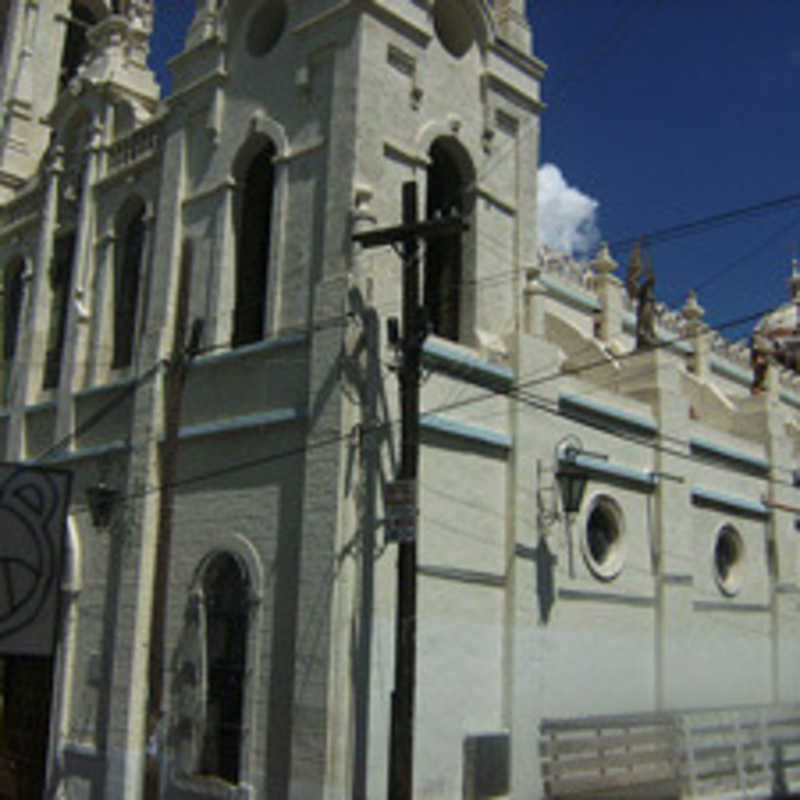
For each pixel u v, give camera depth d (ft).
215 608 57.41
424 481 53.47
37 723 68.13
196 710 55.42
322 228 57.16
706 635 73.56
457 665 53.36
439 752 51.16
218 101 66.69
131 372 69.36
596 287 96.07
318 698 48.49
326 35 59.98
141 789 58.34
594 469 64.54
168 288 66.33
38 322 80.84
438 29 67.15
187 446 61.41
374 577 49.67
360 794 47.11
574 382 65.36
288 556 52.85
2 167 92.43
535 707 56.59
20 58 98.07
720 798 63.93
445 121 63.10
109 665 62.54
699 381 91.91
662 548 69.46
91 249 77.05
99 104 79.77
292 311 57.52
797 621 83.66
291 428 54.70
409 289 46.75
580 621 61.82
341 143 57.00
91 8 109.09
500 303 65.00
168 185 68.95
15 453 78.33
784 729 72.23
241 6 66.64
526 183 69.21
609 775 58.59
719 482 78.43
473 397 57.11
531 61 71.15
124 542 63.77
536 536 59.00
